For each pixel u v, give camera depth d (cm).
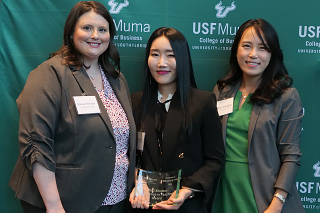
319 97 213
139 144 167
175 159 159
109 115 149
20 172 143
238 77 193
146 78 173
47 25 203
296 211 171
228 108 183
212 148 164
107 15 154
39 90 134
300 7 208
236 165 176
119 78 169
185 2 207
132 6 206
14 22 203
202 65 212
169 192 155
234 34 211
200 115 161
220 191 188
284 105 170
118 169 150
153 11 207
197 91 168
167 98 171
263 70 176
